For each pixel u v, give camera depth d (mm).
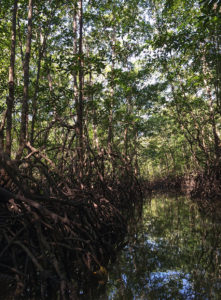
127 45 13508
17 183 3080
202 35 8805
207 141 15742
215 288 2947
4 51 11242
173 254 4277
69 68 7336
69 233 3678
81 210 4102
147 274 3475
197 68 11766
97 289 3055
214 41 8547
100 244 4230
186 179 19266
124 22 13242
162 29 12672
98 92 11562
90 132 17719
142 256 4277
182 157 23188
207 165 12531
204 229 5918
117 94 15008
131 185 11898
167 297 2752
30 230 3314
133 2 13000
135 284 3166
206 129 15758
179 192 18562
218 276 3281
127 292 2936
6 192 3238
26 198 3123
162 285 3090
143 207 10906
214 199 11016
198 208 9344
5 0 7891
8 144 4863
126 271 3637
